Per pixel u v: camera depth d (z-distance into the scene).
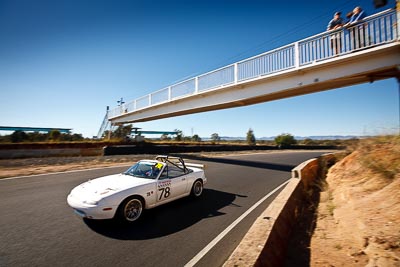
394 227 3.34
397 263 2.64
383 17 8.08
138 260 3.43
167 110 20.77
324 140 46.38
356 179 6.41
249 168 13.97
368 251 3.17
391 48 7.97
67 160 14.98
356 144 9.75
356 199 5.03
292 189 5.89
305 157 21.67
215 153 24.69
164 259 3.47
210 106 16.41
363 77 9.60
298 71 10.88
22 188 7.77
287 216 4.58
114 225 4.73
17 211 5.48
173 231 4.49
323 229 4.49
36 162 13.75
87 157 17.05
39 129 32.38
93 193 4.64
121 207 4.70
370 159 6.60
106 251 3.68
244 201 6.73
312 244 3.91
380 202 4.27
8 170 11.16
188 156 21.00
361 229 3.69
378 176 5.54
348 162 8.29
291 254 3.60
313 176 9.35
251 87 13.52
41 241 3.98
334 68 9.88
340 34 9.33
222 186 8.77
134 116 26.64
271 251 3.09
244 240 3.06
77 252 3.63
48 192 7.25
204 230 4.56
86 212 4.35
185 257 3.53
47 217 5.11
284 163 16.86
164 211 5.70
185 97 17.81
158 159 6.57
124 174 6.01
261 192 7.92
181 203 6.43
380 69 8.52
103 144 23.17
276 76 11.78
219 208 6.02
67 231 4.39
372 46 8.38
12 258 3.43
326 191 7.38
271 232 3.38
